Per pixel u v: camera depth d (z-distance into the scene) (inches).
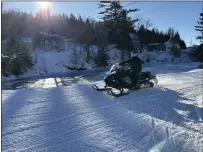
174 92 306.8
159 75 477.7
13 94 269.4
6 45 874.1
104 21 1619.1
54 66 1048.2
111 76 282.4
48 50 1299.2
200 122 198.4
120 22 1620.3
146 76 325.1
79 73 909.8
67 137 160.4
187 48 2583.7
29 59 942.4
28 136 159.0
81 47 1353.3
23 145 146.7
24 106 223.3
